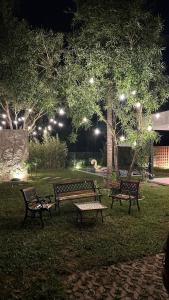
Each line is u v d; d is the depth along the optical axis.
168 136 26.53
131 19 11.92
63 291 5.26
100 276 5.82
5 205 11.88
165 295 5.13
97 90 13.10
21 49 17.92
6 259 6.65
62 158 27.25
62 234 8.25
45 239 7.87
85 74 12.98
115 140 14.41
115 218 9.77
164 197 13.00
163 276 3.07
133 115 13.60
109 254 6.79
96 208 9.01
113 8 12.07
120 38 12.54
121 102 13.66
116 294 5.18
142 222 9.29
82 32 13.25
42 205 9.11
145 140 13.43
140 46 12.07
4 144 18.31
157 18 12.30
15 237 8.06
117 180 14.12
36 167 25.06
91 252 6.95
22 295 5.18
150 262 6.40
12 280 5.72
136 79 11.80
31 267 6.23
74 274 5.91
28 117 20.97
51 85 18.28
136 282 5.57
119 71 12.03
